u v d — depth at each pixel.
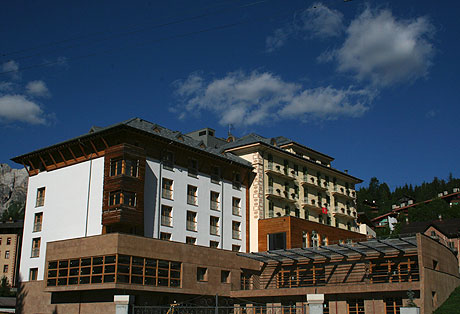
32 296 46.75
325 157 72.88
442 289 44.88
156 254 42.25
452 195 123.81
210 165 53.66
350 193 75.50
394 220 129.62
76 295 42.41
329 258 49.03
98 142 46.19
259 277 53.09
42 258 47.81
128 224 42.44
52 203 48.88
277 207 60.03
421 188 174.88
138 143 45.75
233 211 55.31
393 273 45.28
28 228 50.28
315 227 57.25
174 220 47.66
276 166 61.41
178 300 44.12
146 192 45.38
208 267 47.03
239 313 48.12
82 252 41.09
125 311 20.14
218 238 52.38
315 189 67.75
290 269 51.69
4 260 99.69
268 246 54.75
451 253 52.12
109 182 43.19
